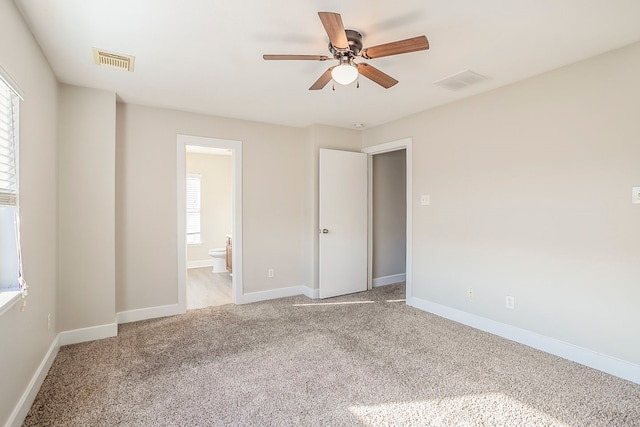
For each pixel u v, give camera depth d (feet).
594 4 5.82
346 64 6.66
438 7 5.95
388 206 16.87
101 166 9.86
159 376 7.54
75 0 5.65
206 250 22.98
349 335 9.98
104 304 9.87
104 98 9.94
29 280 6.61
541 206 8.93
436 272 11.94
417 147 12.57
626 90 7.40
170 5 5.84
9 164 5.79
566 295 8.45
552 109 8.68
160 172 11.75
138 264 11.40
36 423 5.90
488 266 10.24
